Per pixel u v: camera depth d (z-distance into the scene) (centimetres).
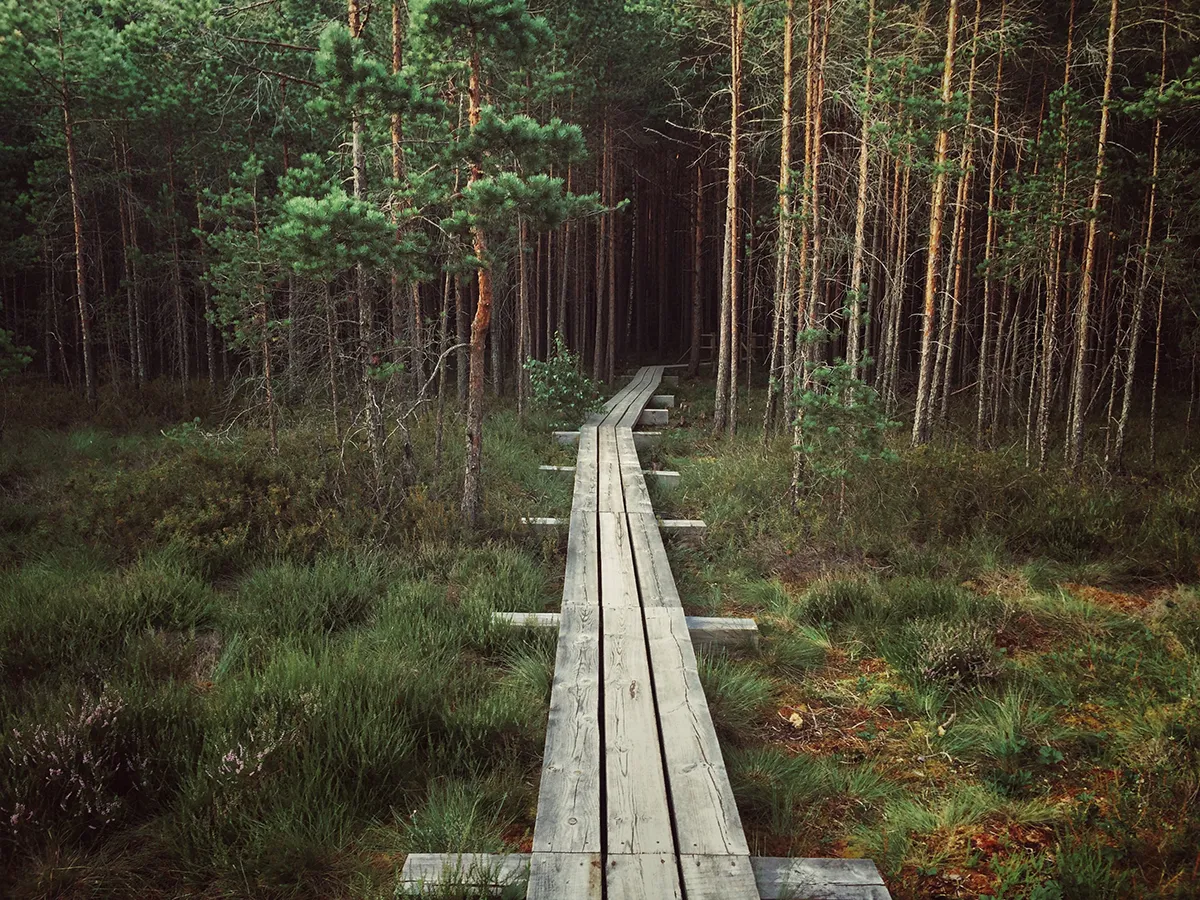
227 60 1327
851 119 1662
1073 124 1191
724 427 1703
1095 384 2050
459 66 909
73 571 724
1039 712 518
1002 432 1639
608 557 769
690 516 1048
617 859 335
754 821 422
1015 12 1323
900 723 524
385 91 785
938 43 1340
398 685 508
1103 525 875
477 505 904
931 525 889
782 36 1472
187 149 1781
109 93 1565
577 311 2541
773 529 922
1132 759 463
